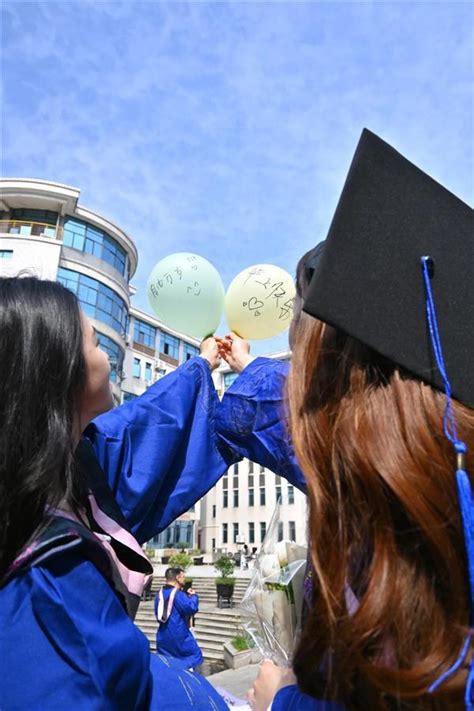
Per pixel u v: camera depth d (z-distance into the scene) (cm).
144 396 172
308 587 86
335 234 80
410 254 83
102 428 156
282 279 215
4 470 86
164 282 227
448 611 62
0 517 84
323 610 66
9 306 95
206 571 2556
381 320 77
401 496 64
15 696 75
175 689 106
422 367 75
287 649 111
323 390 80
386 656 61
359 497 67
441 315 81
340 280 78
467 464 69
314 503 72
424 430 69
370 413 72
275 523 133
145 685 88
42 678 75
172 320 235
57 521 88
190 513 4178
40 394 92
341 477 71
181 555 2378
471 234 88
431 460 67
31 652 77
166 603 591
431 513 63
